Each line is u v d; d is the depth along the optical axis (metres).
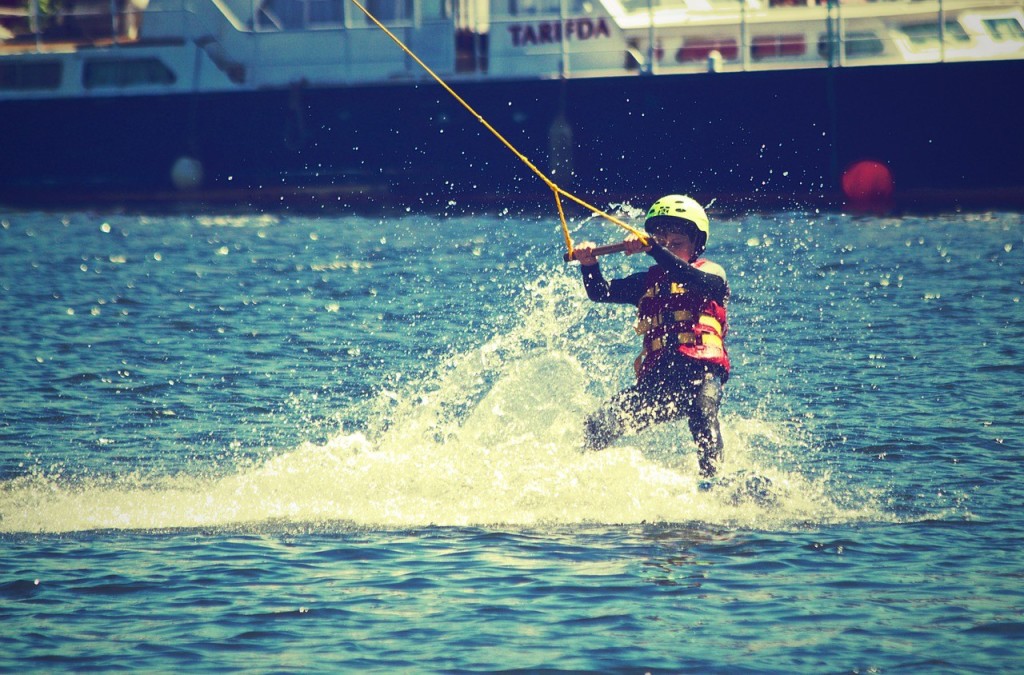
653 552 25.09
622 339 49.53
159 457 33.69
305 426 37.62
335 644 20.55
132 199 116.31
